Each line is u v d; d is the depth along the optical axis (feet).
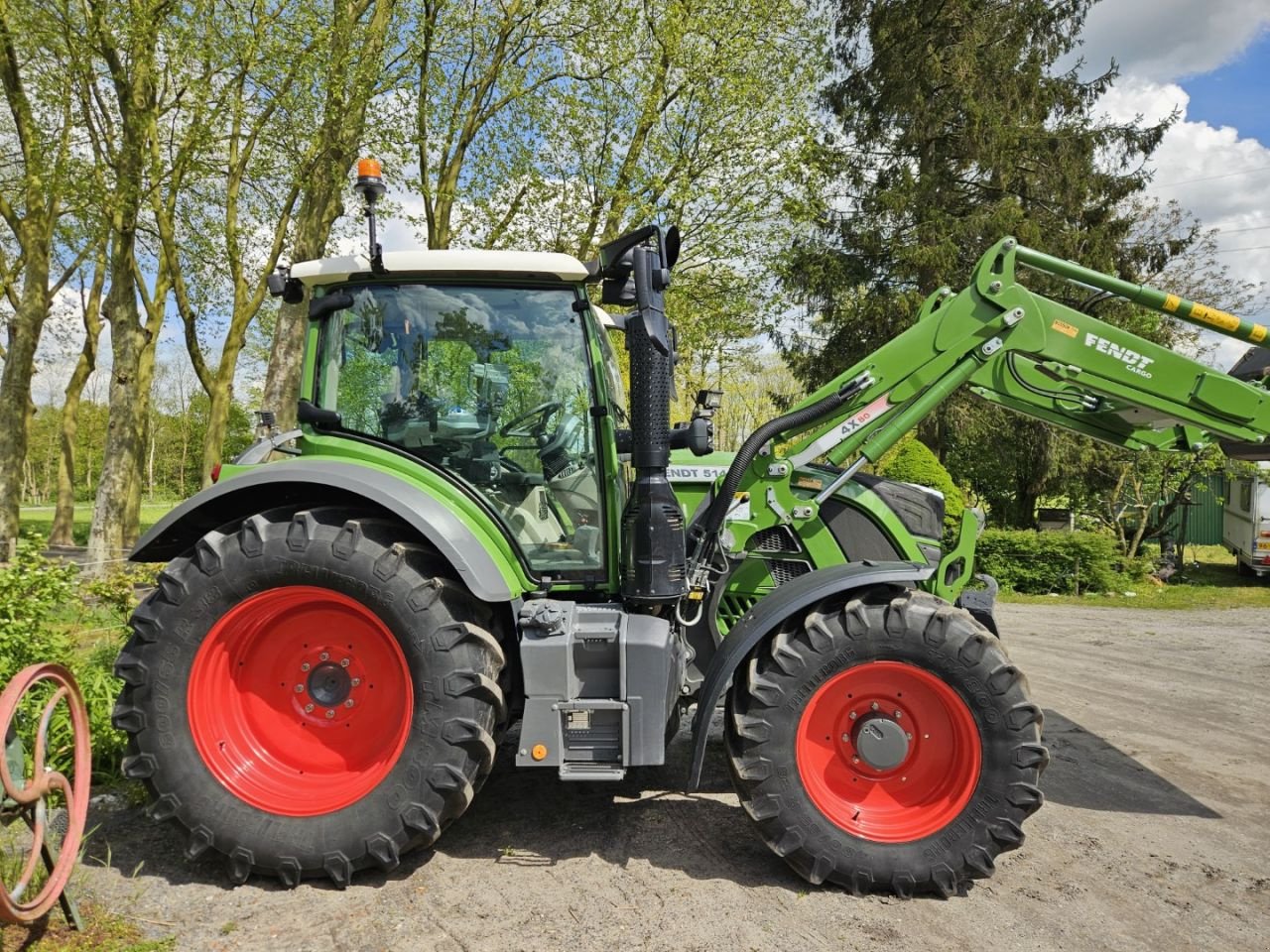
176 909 9.03
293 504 10.53
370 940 8.46
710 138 41.14
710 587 12.46
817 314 59.36
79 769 8.84
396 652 9.88
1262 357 37.04
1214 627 29.66
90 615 15.61
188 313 47.60
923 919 9.05
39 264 43.16
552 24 40.45
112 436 39.75
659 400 10.12
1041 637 27.43
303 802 9.68
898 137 56.49
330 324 11.31
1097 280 12.07
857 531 12.60
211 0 30.96
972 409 53.11
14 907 7.28
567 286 11.05
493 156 42.39
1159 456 42.93
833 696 10.09
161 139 37.52
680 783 12.84
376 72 33.17
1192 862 10.57
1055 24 54.49
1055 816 12.04
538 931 8.64
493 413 11.18
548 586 10.83
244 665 10.27
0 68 36.60
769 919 8.96
